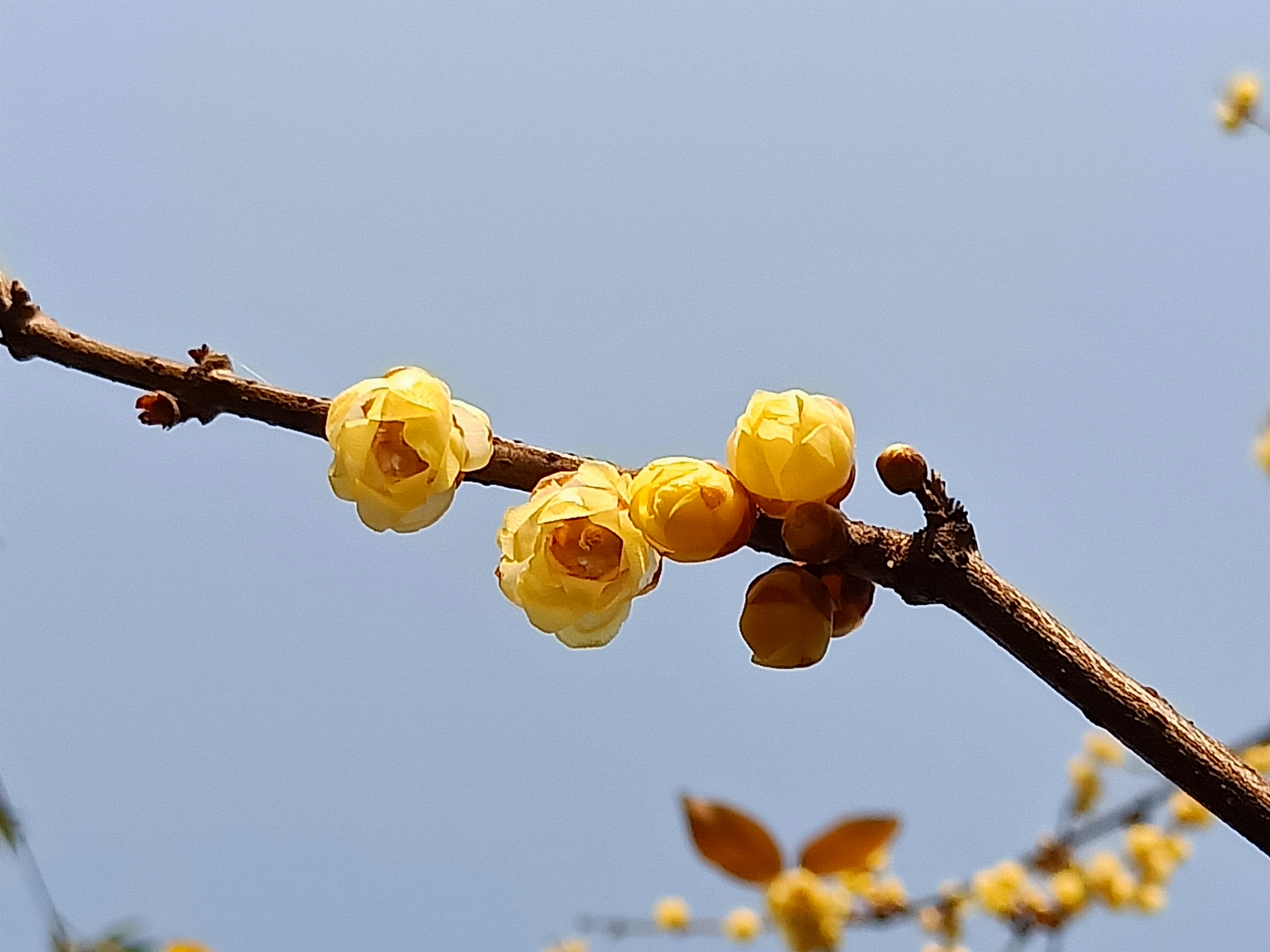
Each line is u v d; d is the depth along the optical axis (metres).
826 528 0.23
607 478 0.24
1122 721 0.23
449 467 0.24
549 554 0.24
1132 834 0.52
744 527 0.23
